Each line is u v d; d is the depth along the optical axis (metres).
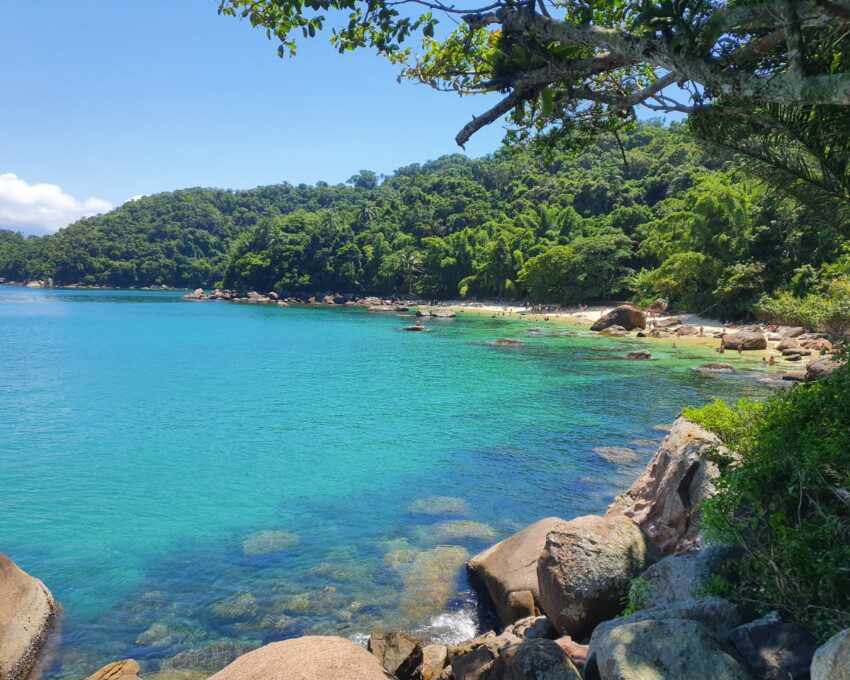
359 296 155.12
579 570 8.21
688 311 71.19
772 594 5.56
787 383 32.84
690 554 7.15
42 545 13.68
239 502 16.41
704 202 65.25
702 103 6.00
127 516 15.45
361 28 6.73
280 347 55.62
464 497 16.45
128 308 126.75
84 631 10.19
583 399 29.80
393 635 8.08
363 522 14.86
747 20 4.34
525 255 114.31
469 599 11.09
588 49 6.08
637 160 146.12
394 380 36.41
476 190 186.50
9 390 33.91
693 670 4.60
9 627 9.16
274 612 10.76
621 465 19.03
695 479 9.75
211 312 115.88
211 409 28.67
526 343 56.00
